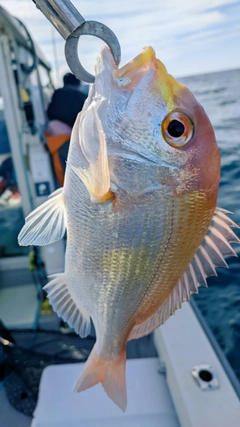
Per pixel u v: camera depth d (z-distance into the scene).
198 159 0.20
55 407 0.36
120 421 0.34
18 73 0.64
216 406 0.32
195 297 1.07
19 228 0.86
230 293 1.07
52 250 0.65
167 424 0.34
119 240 0.22
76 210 0.23
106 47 0.20
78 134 0.21
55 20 0.18
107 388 0.27
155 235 0.22
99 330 0.26
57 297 0.27
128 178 0.21
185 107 0.20
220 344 0.89
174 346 0.40
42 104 0.79
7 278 0.77
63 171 0.63
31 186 0.68
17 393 0.41
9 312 0.67
